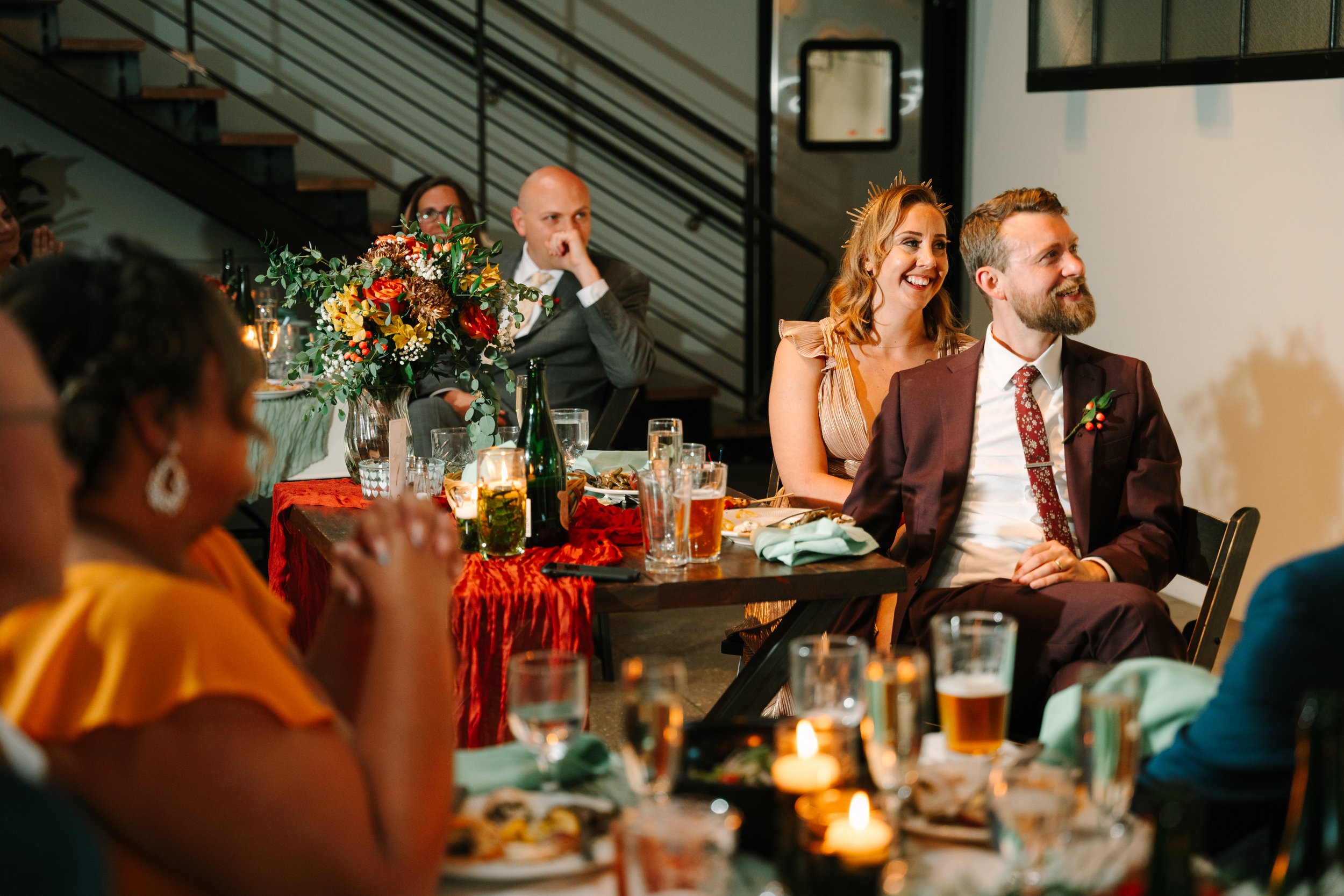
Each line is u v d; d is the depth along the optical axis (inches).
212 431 39.3
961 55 245.6
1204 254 168.2
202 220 260.5
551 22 260.5
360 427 104.0
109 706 35.2
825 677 47.9
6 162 221.9
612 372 160.1
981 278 100.5
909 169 273.1
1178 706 55.1
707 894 35.4
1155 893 34.4
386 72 269.1
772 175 273.9
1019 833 37.5
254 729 36.4
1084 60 194.4
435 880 39.7
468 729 77.2
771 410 119.3
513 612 76.7
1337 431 145.6
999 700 49.3
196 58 256.8
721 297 285.7
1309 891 35.3
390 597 43.9
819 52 268.1
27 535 30.8
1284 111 152.1
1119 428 97.7
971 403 99.1
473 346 107.0
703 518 82.7
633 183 279.6
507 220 277.6
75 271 38.3
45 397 31.4
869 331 118.0
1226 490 165.6
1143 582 93.0
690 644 155.6
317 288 103.9
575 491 90.8
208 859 35.9
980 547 97.6
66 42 223.6
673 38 273.9
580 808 45.9
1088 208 197.3
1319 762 36.2
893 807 42.8
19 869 24.5
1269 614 46.8
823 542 83.7
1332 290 145.6
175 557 40.6
